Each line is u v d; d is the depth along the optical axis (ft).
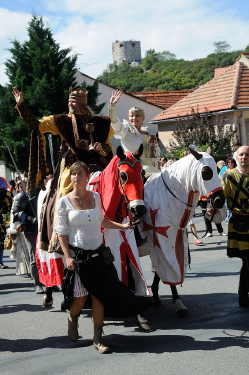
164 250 17.57
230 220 19.27
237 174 19.12
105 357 14.49
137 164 15.49
